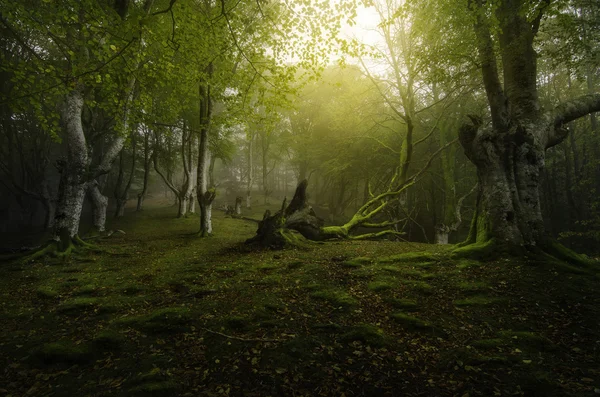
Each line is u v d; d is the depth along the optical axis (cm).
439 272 722
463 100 1938
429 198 2909
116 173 3891
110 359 432
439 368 400
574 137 2367
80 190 1211
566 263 689
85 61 779
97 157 2591
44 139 2281
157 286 755
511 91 839
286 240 1209
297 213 1357
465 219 2442
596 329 462
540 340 445
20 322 560
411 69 1177
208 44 823
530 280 625
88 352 444
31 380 387
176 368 404
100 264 1041
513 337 458
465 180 2547
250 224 2548
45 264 1010
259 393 355
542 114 808
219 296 663
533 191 776
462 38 912
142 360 426
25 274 888
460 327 498
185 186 2689
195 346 460
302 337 481
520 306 546
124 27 627
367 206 1684
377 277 729
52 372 404
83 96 1215
